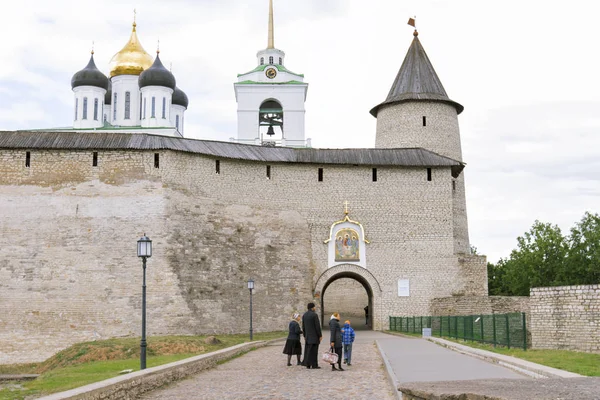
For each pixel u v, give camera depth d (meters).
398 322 37.16
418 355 19.56
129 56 59.81
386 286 38.69
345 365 18.48
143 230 33.53
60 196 33.53
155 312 32.53
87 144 34.12
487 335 22.78
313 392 13.23
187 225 34.59
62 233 33.12
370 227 39.22
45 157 33.84
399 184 39.78
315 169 39.31
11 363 31.20
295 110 56.47
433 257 39.28
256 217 37.50
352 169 39.66
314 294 38.12
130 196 33.91
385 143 45.75
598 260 53.81
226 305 34.94
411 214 39.56
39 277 32.47
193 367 16.77
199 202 35.44
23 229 33.00
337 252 38.75
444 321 29.75
